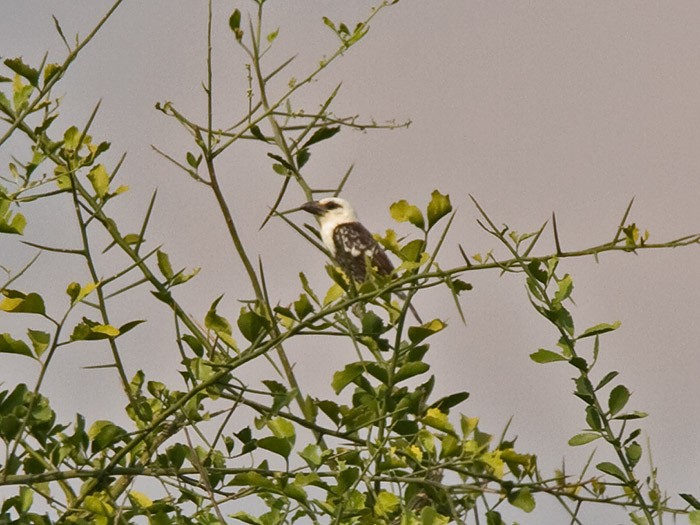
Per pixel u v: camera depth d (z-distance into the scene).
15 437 9.99
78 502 10.22
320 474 10.21
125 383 10.74
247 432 10.77
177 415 10.66
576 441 10.53
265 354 10.34
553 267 9.85
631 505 10.24
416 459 10.03
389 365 10.23
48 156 11.32
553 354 10.44
